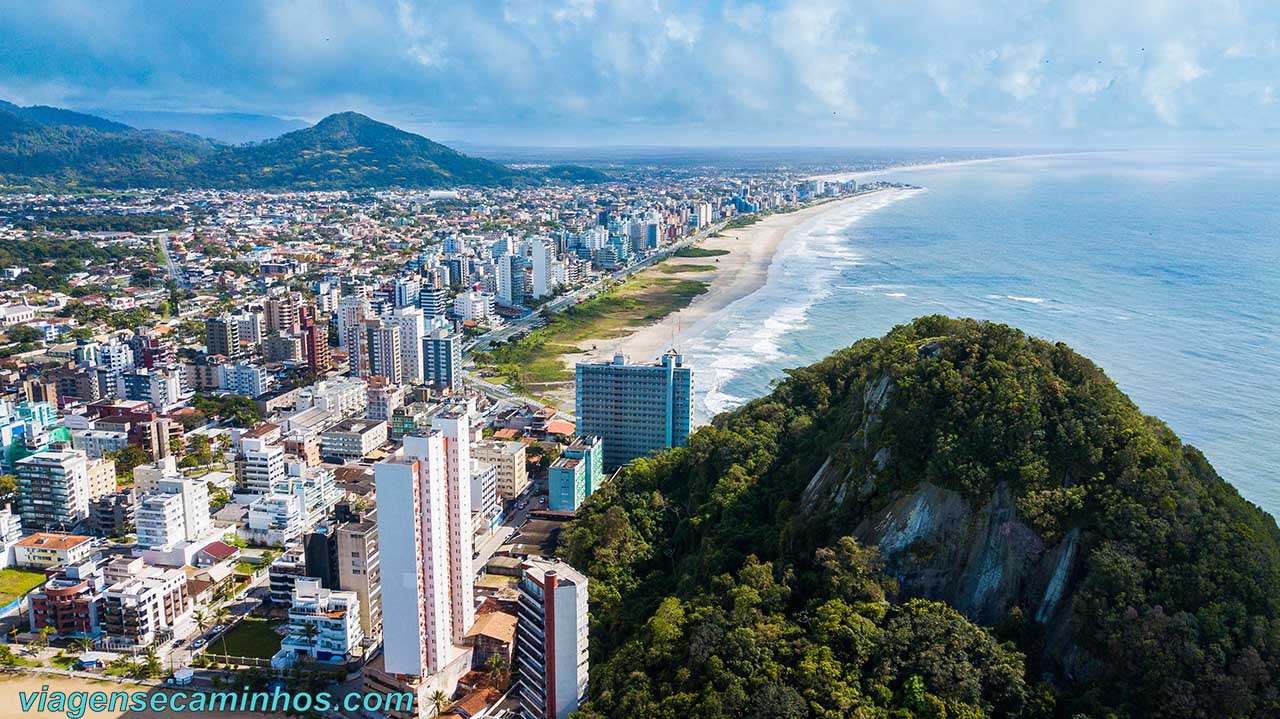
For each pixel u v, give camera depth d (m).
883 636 190.50
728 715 175.38
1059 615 196.38
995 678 183.25
